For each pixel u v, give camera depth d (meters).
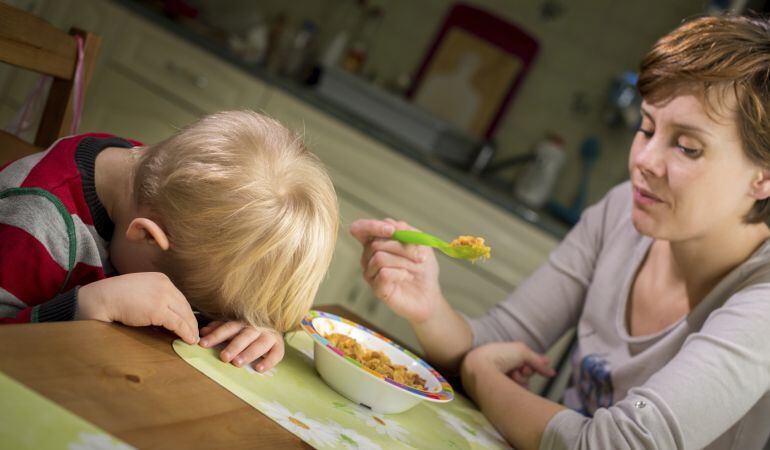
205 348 0.79
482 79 3.13
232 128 0.81
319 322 0.95
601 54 3.06
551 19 3.09
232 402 0.69
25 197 0.78
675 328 1.15
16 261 0.75
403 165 2.50
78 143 0.87
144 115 2.69
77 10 2.69
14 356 0.58
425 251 1.12
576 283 1.38
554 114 3.09
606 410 0.94
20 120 1.16
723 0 2.57
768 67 0.94
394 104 2.81
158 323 0.75
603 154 3.05
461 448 0.88
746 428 1.09
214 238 0.75
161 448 0.54
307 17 3.29
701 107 0.96
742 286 1.06
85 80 1.13
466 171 2.97
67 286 0.82
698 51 0.97
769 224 1.33
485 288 2.44
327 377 0.87
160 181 0.78
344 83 2.87
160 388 0.64
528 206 2.78
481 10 3.13
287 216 0.77
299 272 0.79
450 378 1.20
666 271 1.20
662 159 1.01
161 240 0.74
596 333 1.30
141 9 2.67
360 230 1.13
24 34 0.99
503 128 3.13
